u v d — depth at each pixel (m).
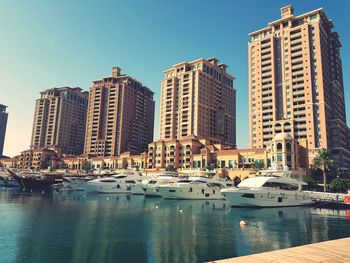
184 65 184.00
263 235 29.03
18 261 20.33
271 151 103.19
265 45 150.88
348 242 16.58
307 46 136.88
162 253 22.53
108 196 72.38
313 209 50.22
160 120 184.38
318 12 140.00
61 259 20.89
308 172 103.19
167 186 64.19
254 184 51.97
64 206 49.28
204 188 64.12
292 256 13.48
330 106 142.75
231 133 199.00
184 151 129.25
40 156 184.50
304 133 127.88
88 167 145.50
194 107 171.00
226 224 34.88
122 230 30.64
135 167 144.38
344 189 83.81
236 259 12.84
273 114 138.62
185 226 33.38
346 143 148.62
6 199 59.56
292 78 138.38
